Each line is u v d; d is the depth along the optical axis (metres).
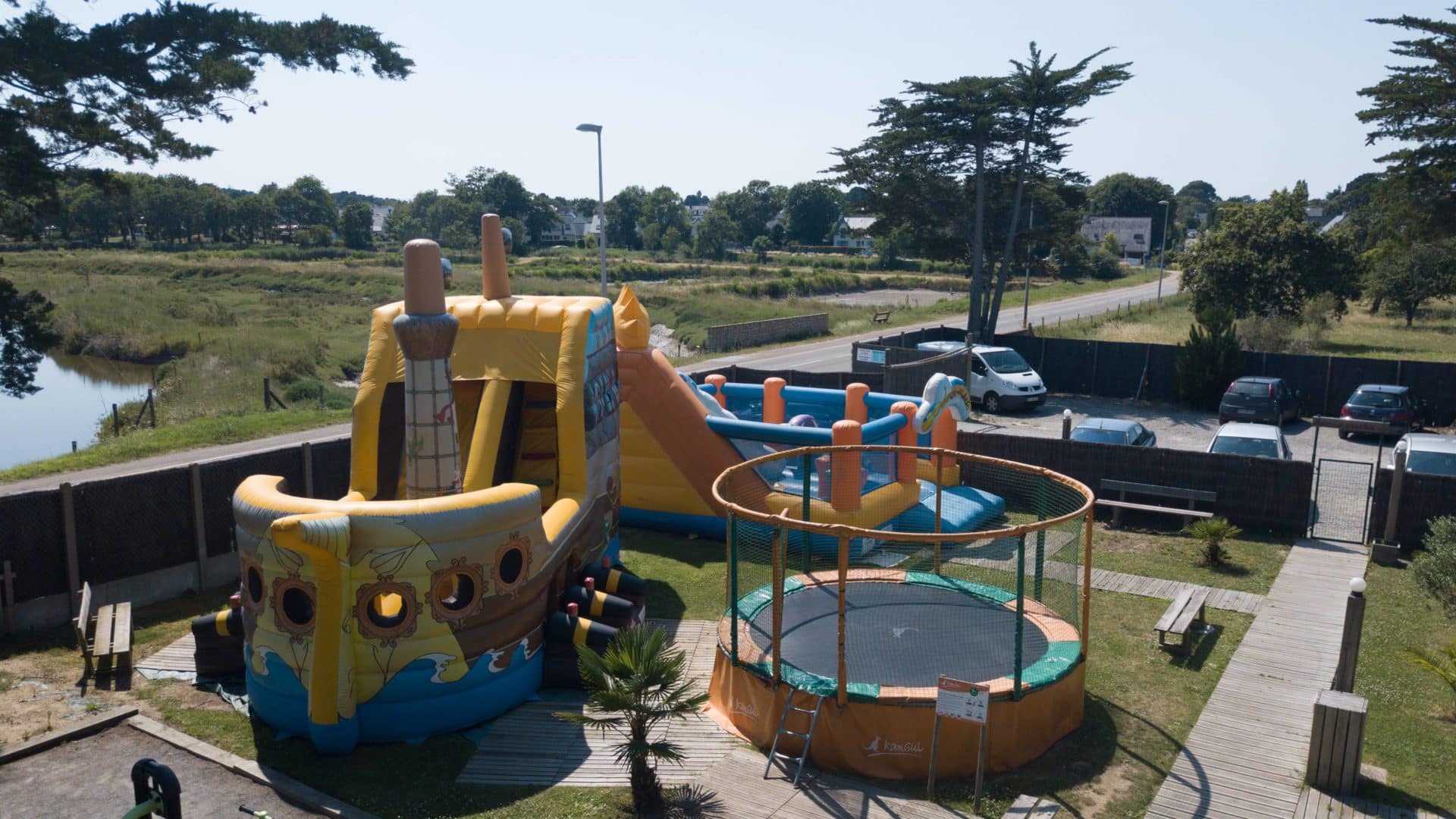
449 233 132.12
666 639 9.44
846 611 11.84
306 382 35.09
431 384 10.91
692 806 8.85
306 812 8.83
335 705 9.59
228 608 13.18
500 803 8.94
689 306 59.19
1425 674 11.60
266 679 10.05
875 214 43.12
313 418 27.17
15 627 12.47
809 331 49.25
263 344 45.59
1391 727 10.34
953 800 8.97
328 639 9.49
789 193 151.62
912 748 9.35
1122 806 8.90
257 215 139.88
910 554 14.59
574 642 11.18
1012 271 43.59
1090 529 10.27
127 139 23.91
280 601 9.73
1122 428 20.86
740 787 9.21
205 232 137.75
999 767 9.50
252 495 10.13
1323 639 12.73
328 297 71.69
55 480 20.86
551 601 11.49
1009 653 10.55
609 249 132.62
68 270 83.62
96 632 12.03
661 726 10.44
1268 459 17.05
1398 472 15.75
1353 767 9.00
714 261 111.75
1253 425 20.77
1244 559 15.92
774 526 9.65
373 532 9.55
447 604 9.96
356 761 9.63
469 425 14.34
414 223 144.38
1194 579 15.07
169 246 121.50
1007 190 40.03
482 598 10.19
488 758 9.73
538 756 9.79
